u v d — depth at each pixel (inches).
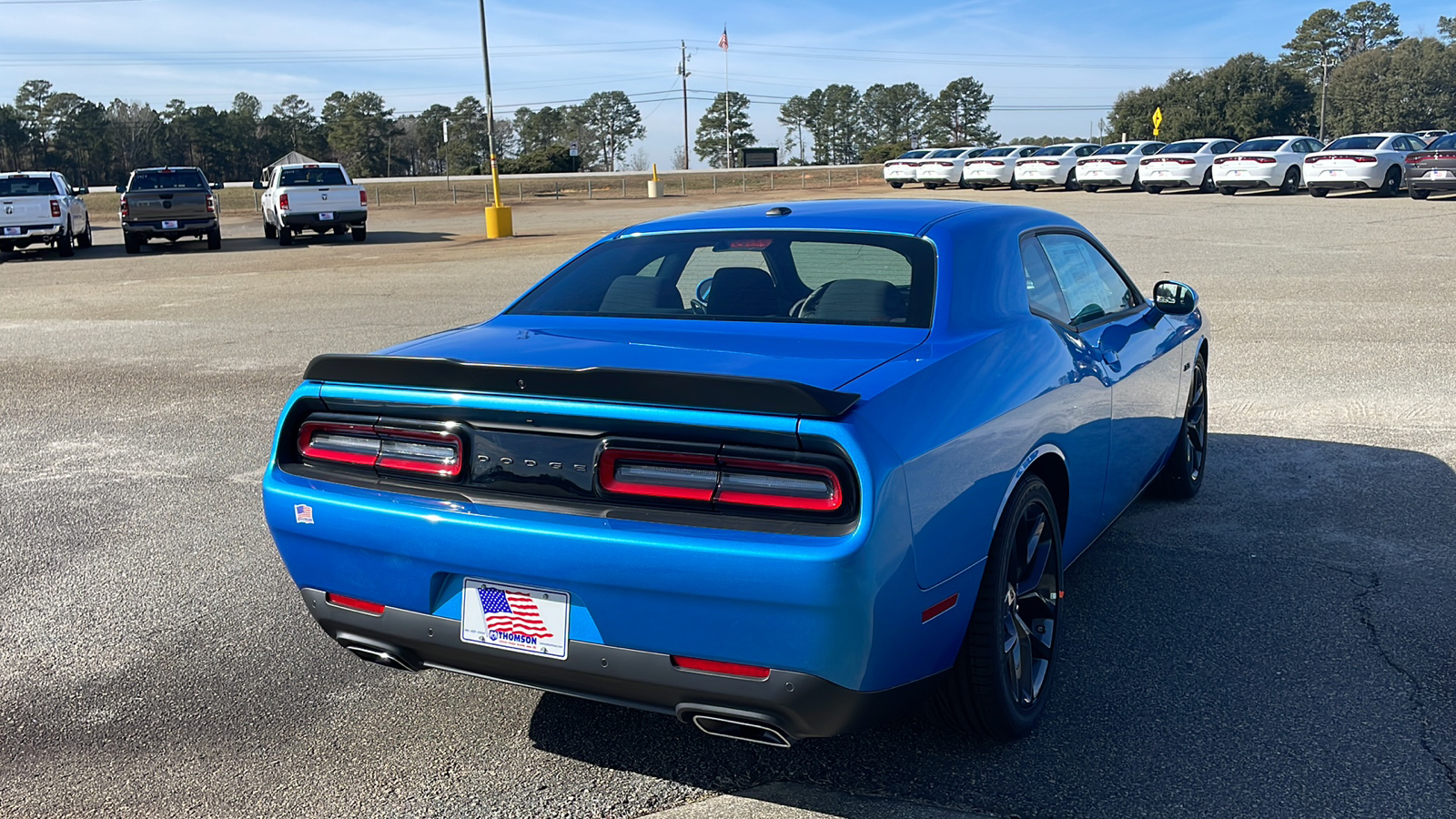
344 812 108.3
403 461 106.3
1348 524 186.2
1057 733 120.3
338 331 442.9
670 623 94.4
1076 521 139.7
